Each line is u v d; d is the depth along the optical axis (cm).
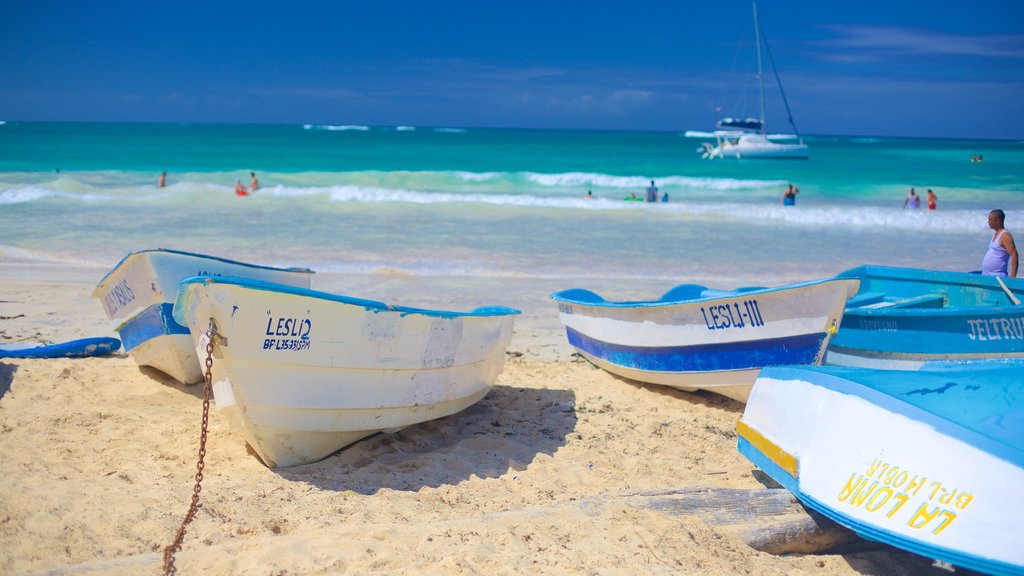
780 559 448
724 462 627
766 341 700
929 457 395
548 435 683
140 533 447
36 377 763
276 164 4456
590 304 864
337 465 592
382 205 2436
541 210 2386
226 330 505
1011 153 7350
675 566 422
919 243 1920
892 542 387
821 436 455
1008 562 350
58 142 6306
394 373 602
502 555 430
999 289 903
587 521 481
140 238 1767
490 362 726
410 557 428
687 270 1541
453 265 1533
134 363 836
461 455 625
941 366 527
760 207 2502
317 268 1468
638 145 8175
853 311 833
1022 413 405
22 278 1312
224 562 414
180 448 601
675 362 782
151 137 7588
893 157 6488
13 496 483
